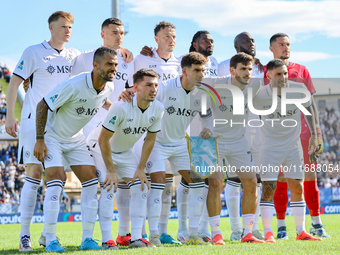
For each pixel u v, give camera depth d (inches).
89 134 196.9
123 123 181.2
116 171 193.0
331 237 226.1
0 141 868.6
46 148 173.8
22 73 197.3
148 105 182.5
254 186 193.8
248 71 192.5
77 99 172.2
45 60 200.4
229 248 156.6
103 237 180.7
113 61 169.2
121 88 223.5
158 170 195.0
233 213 224.5
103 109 216.8
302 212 201.2
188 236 195.0
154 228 192.5
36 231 352.8
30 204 186.1
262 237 222.8
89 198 178.4
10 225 515.2
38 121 172.7
